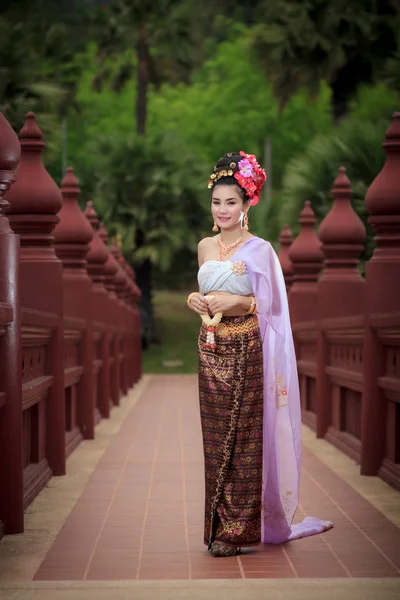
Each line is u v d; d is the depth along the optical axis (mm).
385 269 7551
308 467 8133
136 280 34719
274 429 5301
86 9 44219
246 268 5086
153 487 7102
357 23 26594
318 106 47906
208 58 56031
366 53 27828
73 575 4590
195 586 4355
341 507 6352
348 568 4730
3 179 5367
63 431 7762
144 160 33062
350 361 9039
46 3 41000
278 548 5188
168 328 38094
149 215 33312
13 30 19594
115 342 14914
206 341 5156
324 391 10125
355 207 14508
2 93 18656
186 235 34000
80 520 5906
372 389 7633
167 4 34375
